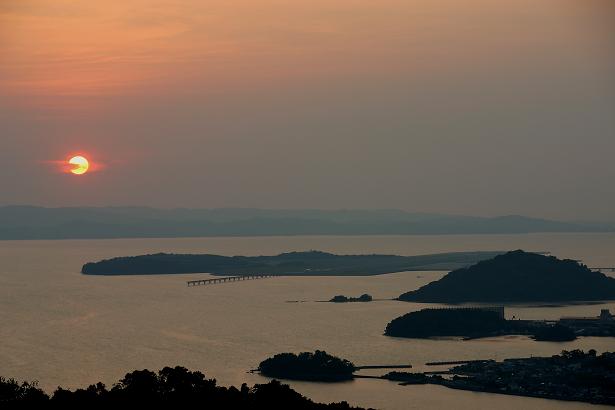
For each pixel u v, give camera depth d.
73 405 150.88
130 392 155.50
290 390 166.12
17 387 158.38
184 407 153.12
